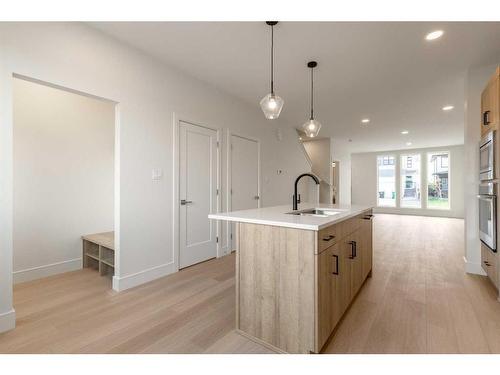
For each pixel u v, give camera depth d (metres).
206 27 2.36
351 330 1.88
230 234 4.06
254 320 1.79
